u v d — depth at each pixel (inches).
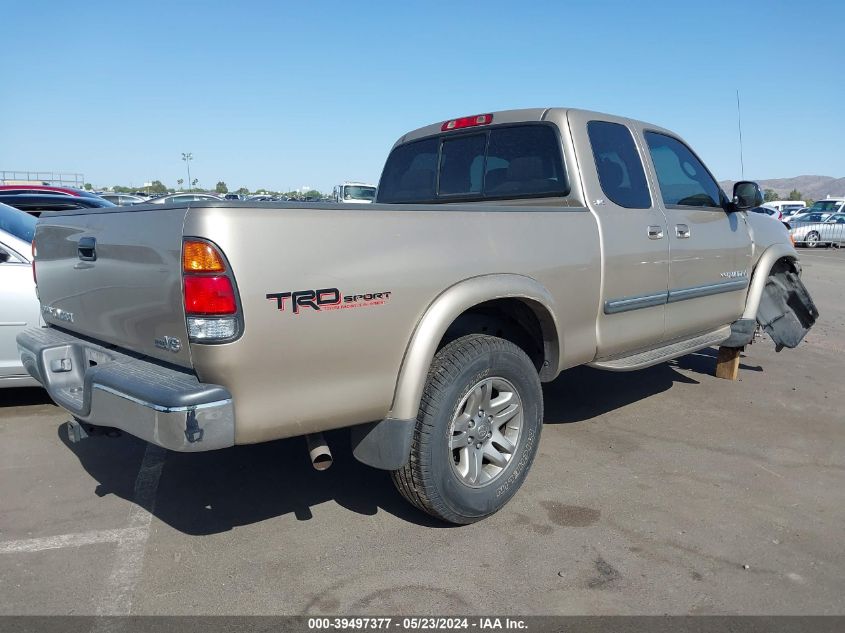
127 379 104.6
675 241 183.3
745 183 204.8
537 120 170.6
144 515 137.9
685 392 230.1
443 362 123.2
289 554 123.0
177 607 106.7
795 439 185.0
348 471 160.9
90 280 124.3
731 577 116.8
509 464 137.5
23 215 215.3
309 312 103.3
